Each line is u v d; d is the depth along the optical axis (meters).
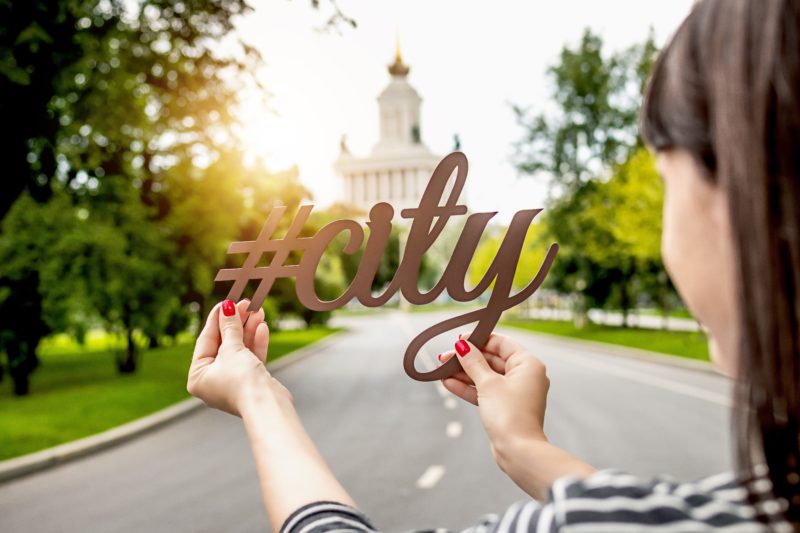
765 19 0.49
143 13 10.31
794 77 0.47
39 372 21.05
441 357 1.00
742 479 0.49
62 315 16.22
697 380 15.68
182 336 43.00
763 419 0.48
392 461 7.66
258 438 0.79
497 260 1.05
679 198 0.55
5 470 7.22
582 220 37.88
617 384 14.84
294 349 28.11
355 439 9.09
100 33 10.13
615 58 40.16
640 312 74.75
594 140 40.28
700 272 0.54
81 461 8.16
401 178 128.62
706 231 0.53
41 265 14.25
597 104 39.66
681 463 7.23
